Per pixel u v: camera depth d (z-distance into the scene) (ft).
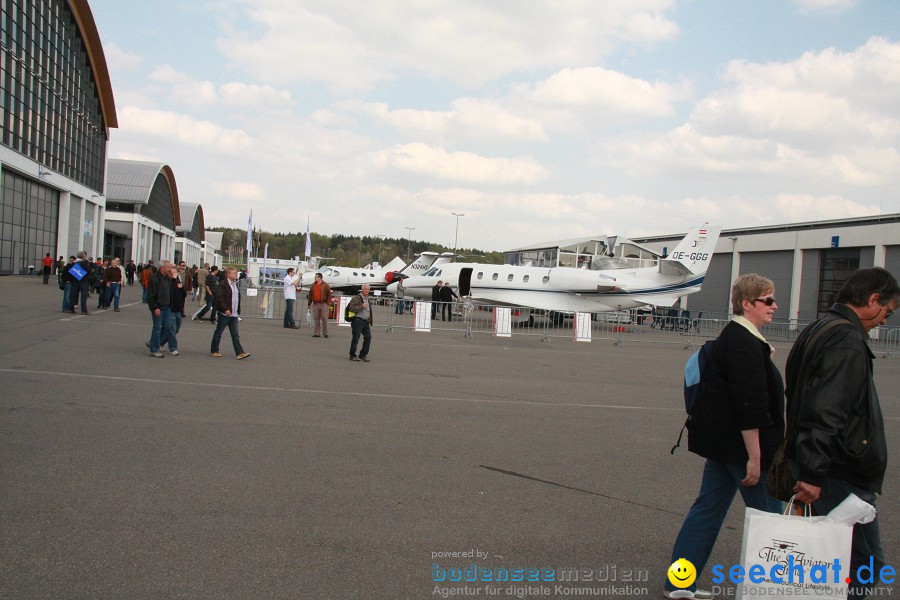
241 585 12.00
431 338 66.39
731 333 12.31
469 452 22.35
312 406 28.50
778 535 10.62
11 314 60.95
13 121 124.67
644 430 27.61
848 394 10.31
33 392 27.50
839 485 10.73
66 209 153.79
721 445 12.32
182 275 90.38
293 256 604.90
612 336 80.53
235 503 16.12
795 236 116.57
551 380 41.34
